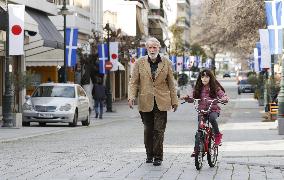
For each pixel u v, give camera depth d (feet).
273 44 157.38
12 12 169.68
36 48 249.96
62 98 189.26
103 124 210.18
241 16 266.16
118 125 203.41
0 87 222.89
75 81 295.28
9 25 169.89
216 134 81.76
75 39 230.89
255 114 263.29
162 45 627.05
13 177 71.15
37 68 281.74
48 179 69.41
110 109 293.84
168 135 150.71
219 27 296.51
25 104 186.50
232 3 266.98
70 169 78.74
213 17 297.12
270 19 157.58
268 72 279.28
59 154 99.71
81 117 194.18
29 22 206.18
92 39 312.71
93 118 248.11
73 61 231.91
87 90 291.99
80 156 96.02
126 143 124.16
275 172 76.13
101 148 111.65
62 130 171.53
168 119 241.55
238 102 382.01
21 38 170.09
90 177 71.05
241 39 285.84
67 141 130.62
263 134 149.38
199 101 81.41
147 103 81.87
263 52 219.20
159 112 82.17
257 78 344.49
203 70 81.76
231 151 103.35
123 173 74.54
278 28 157.48
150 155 85.05
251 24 268.41
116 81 436.35
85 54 296.92
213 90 81.05
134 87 82.69
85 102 198.08
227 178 70.69
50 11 257.55
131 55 364.58
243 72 574.97
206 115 81.00
